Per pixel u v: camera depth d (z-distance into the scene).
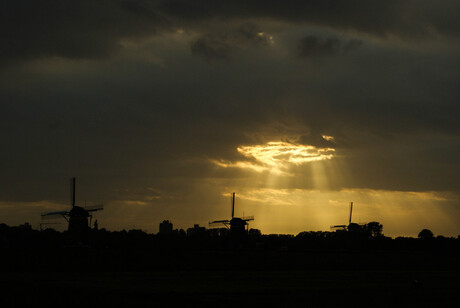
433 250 177.50
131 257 114.31
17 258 101.69
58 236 159.00
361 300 59.06
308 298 59.38
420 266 133.12
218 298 56.50
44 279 74.19
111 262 106.19
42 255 106.75
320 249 173.62
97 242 149.25
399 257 148.75
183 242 172.25
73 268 96.44
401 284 80.19
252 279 83.25
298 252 147.38
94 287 63.75
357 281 84.12
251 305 52.50
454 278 96.06
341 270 113.62
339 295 62.75
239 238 168.88
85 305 48.75
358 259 139.00
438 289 73.06
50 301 50.16
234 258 125.12
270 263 121.56
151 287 66.38
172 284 71.50
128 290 61.31
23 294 53.94
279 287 70.75
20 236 153.75
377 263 134.25
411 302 58.69
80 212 143.25
